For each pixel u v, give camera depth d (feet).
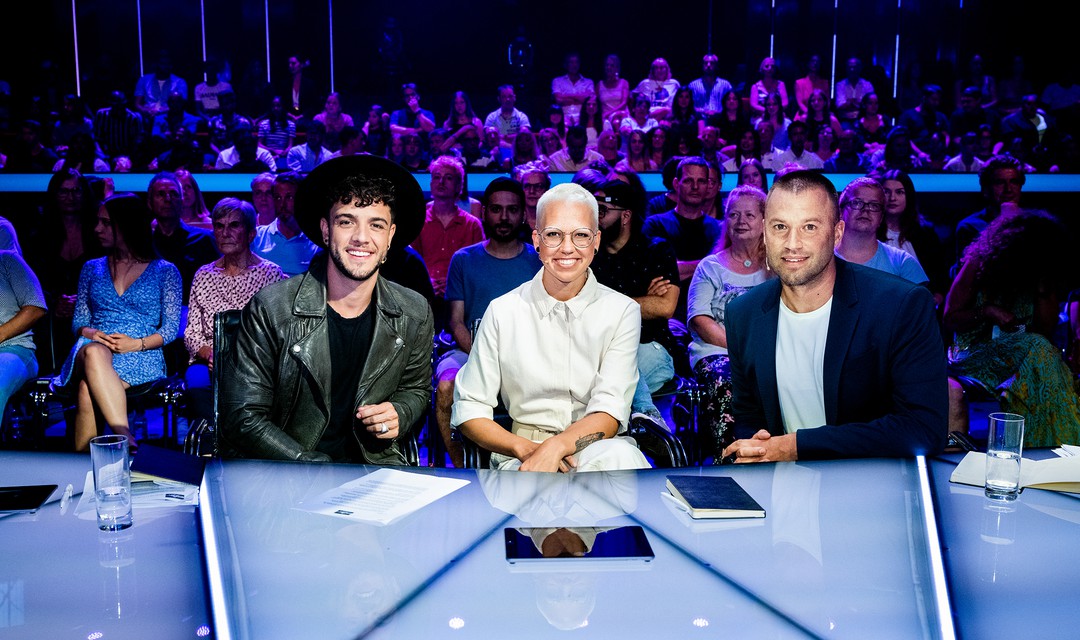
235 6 42.75
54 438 14.05
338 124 33.12
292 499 5.74
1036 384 10.57
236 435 8.25
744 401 8.67
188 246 16.88
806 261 7.81
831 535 5.10
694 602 4.22
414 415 8.56
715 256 12.85
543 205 8.05
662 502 5.71
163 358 12.85
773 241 7.90
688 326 12.98
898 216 15.20
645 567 4.64
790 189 7.80
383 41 40.04
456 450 11.06
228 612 4.11
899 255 13.74
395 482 6.11
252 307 8.46
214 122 32.89
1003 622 4.05
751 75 42.96
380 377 8.54
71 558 4.75
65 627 3.95
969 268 11.39
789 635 3.90
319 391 8.49
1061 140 27.66
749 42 42.70
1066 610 4.16
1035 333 10.85
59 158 25.98
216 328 8.57
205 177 20.74
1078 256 15.56
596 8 42.86
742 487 6.00
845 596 4.30
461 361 11.65
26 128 25.80
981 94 34.37
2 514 5.46
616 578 4.50
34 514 5.47
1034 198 19.71
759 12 42.37
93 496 5.80
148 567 4.63
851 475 6.30
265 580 4.47
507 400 8.64
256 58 43.47
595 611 4.12
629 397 8.29
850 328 7.91
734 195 12.51
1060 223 11.22
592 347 8.29
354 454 8.67
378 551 4.86
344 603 4.21
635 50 43.34
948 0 40.68
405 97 35.27
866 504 5.65
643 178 20.75
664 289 12.21
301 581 4.46
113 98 30.73
